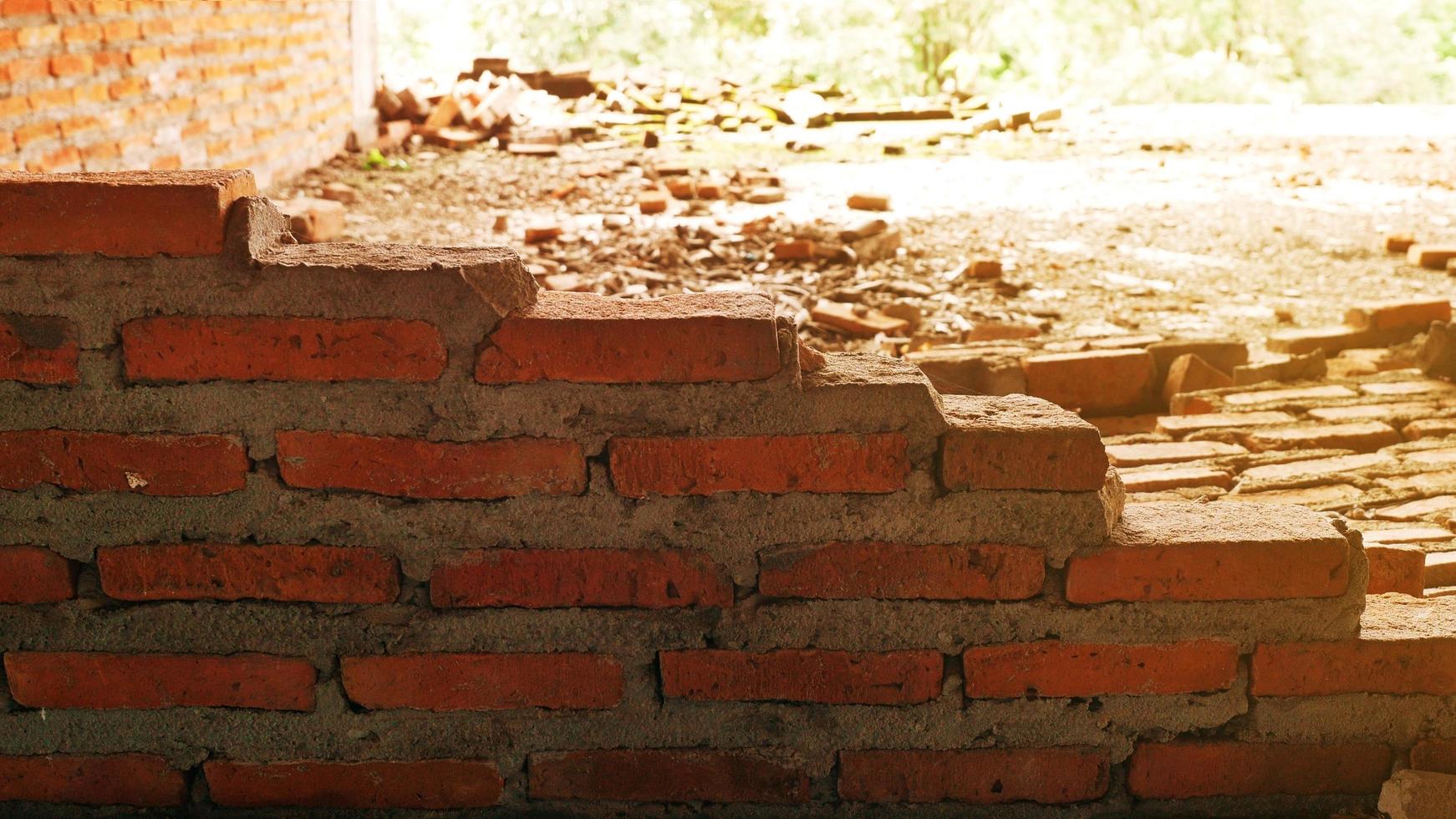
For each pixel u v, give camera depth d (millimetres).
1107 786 2047
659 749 2023
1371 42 17531
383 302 1816
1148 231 7738
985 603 1960
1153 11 17422
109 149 6457
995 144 11180
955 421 1920
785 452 1891
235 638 1953
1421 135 11344
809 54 16781
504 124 11023
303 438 1875
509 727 2006
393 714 1994
